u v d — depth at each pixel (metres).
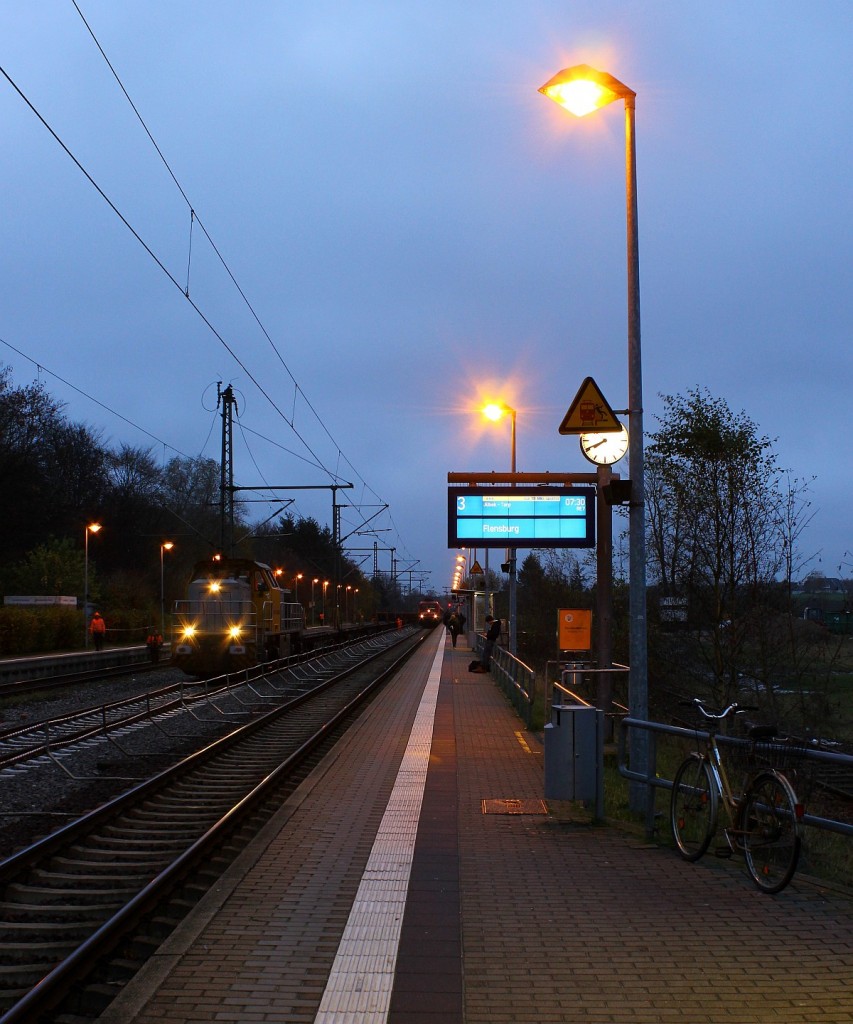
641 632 9.62
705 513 19.12
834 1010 4.75
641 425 9.90
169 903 7.05
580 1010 4.75
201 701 22.20
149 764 13.75
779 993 4.96
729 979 5.14
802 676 17.97
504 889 6.86
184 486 80.19
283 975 5.19
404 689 24.81
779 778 6.60
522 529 14.16
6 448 56.19
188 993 4.95
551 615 39.06
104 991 5.43
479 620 52.12
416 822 9.09
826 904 6.47
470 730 16.39
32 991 5.02
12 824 10.00
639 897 6.66
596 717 9.15
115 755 14.46
